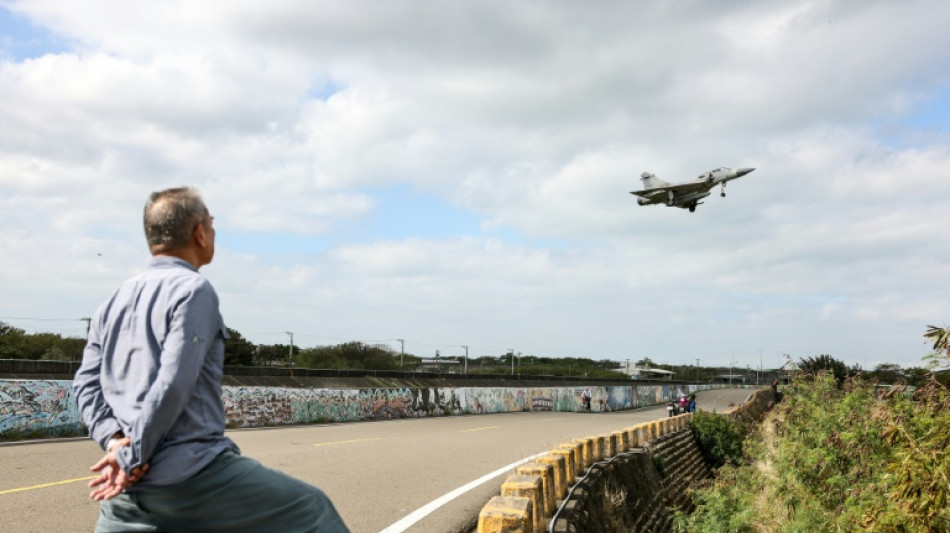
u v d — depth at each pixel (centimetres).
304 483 284
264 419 2588
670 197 4388
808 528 1342
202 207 302
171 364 252
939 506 793
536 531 753
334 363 7362
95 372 283
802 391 1850
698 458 2836
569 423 3394
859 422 1468
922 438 880
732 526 1504
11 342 4409
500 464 1449
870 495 1211
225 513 265
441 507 925
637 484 1588
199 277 277
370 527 798
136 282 282
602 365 12988
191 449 259
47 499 851
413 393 3788
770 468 1777
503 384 6041
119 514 271
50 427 1761
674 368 15812
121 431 266
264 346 7156
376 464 1360
